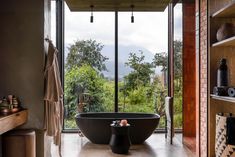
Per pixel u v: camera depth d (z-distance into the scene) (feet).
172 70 24.91
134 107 26.21
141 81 26.30
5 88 15.81
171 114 22.04
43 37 15.78
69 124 26.27
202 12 14.98
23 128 15.75
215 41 13.73
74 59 26.23
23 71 15.83
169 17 25.91
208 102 13.99
